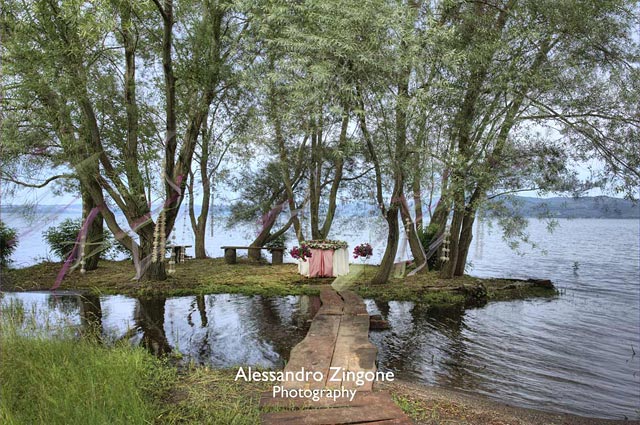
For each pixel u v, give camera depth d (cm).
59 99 872
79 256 1144
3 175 890
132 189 997
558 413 415
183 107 1020
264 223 1512
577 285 1255
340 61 674
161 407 364
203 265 1361
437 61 746
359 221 1437
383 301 906
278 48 832
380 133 808
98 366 387
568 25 859
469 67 857
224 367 493
